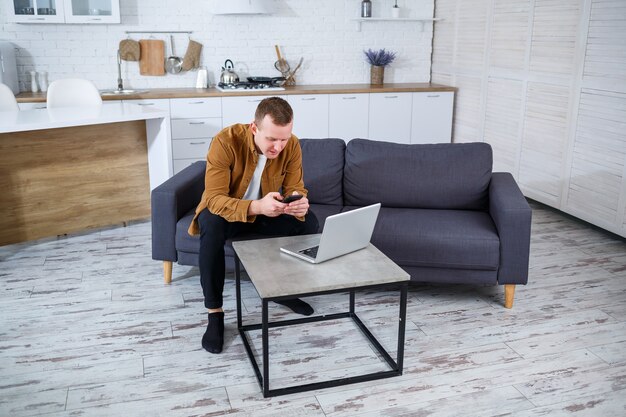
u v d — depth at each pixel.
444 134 6.20
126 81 5.85
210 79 6.05
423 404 2.27
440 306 3.10
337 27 6.22
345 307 3.08
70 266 3.62
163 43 5.83
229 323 2.90
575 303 3.15
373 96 5.89
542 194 4.87
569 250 3.96
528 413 2.22
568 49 4.46
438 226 3.07
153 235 3.24
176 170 5.56
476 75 5.73
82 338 2.75
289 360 2.57
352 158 3.55
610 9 4.03
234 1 5.34
